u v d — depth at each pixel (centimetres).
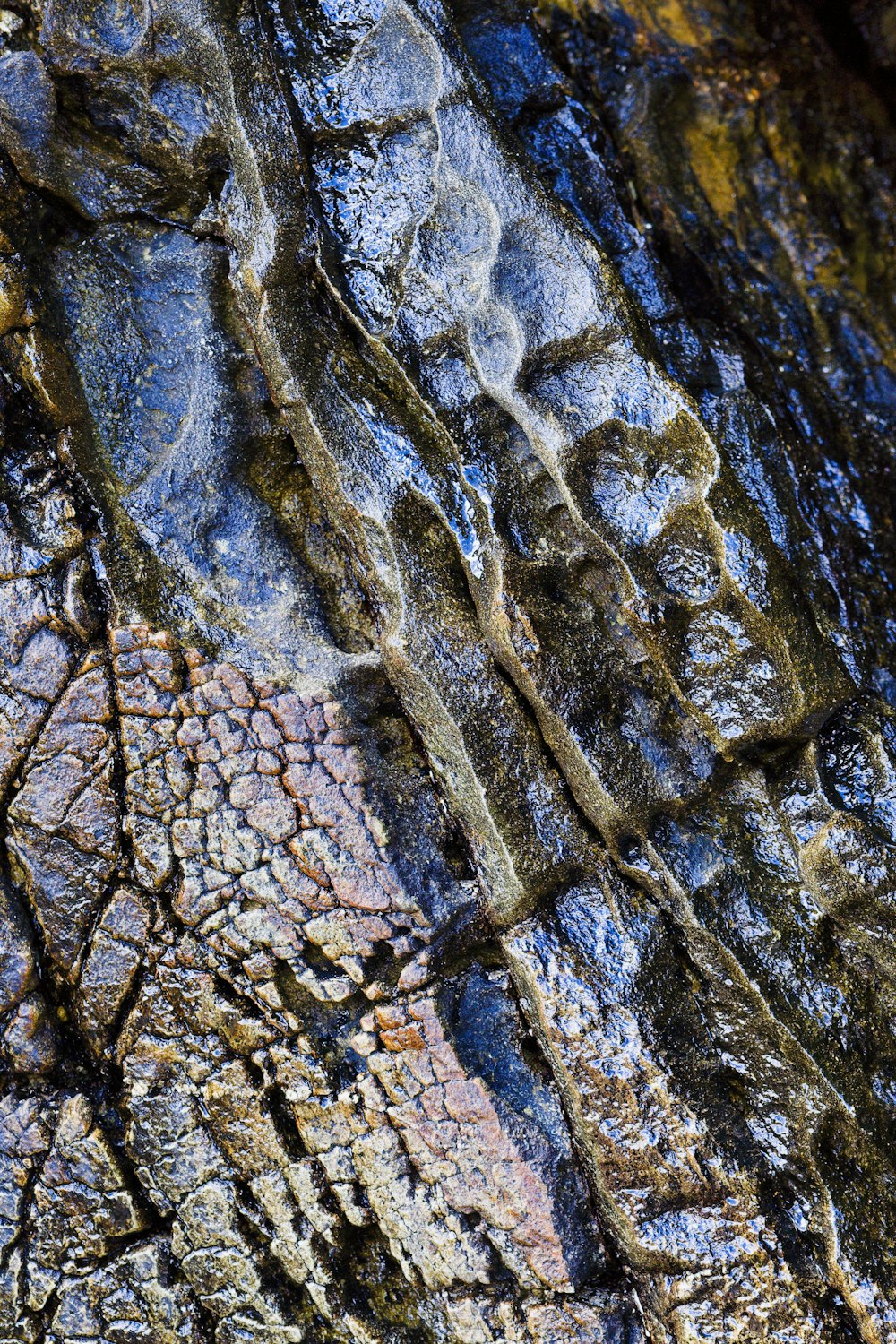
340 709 196
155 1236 196
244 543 198
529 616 193
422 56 196
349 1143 194
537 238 194
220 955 195
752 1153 191
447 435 195
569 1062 192
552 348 193
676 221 209
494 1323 191
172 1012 196
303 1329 193
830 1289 189
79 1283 196
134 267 200
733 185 214
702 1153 191
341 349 197
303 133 197
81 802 197
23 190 198
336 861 194
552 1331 191
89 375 199
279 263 196
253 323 197
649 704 195
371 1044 194
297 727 196
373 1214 194
